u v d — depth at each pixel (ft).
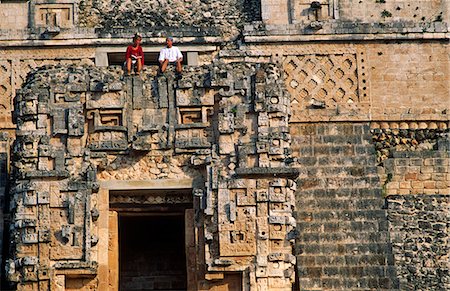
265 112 90.22
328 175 101.40
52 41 110.42
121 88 90.74
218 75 91.15
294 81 109.70
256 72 90.99
